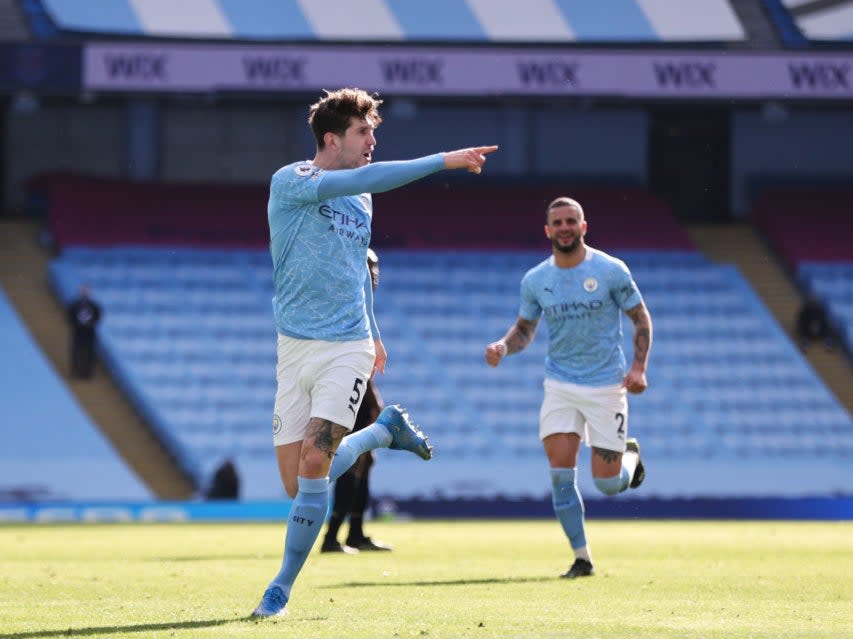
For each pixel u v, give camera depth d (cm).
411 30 9450
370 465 3875
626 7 9675
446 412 9138
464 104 10806
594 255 2755
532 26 9562
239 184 10569
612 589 2441
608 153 10969
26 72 8500
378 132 10750
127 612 1944
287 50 8656
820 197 10975
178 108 10594
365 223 1922
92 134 10494
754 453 8981
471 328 9838
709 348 9844
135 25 9250
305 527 1839
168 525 6838
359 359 1867
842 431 9231
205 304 9700
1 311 9444
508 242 10475
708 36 9531
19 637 1605
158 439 8806
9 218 10375
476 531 5775
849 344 9862
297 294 1872
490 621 1808
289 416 1900
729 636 1645
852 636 1656
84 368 9012
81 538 5144
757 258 10681
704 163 11062
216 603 2114
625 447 2805
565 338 2766
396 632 1638
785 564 3297
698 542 4647
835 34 9900
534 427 9088
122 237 10019
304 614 1884
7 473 8312
